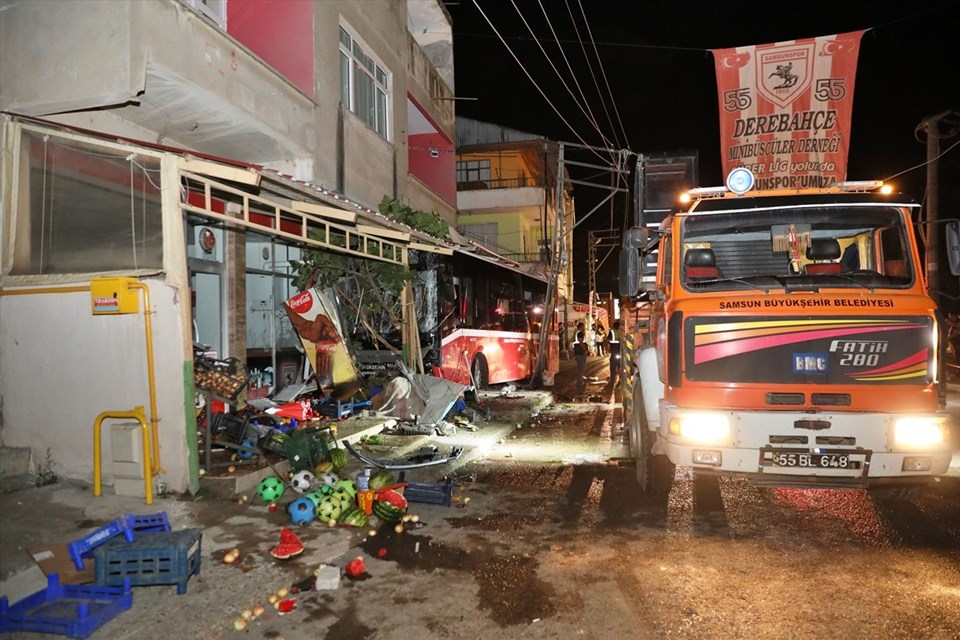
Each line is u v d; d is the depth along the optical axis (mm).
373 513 5824
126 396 6105
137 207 6145
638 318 8297
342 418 9648
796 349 5434
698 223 6262
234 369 7551
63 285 6195
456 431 9922
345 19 12180
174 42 7461
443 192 20516
